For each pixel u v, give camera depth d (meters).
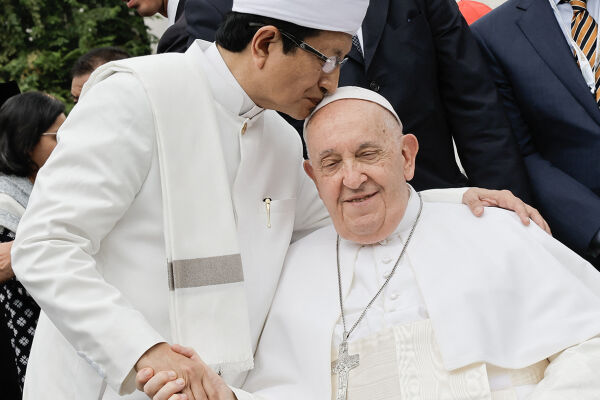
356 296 3.93
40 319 3.83
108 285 3.34
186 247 3.53
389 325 3.75
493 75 5.37
